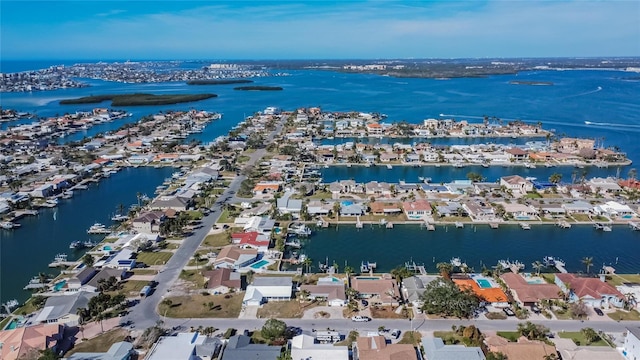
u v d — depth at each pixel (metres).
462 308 110.62
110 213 190.88
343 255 151.62
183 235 164.12
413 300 118.56
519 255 151.88
